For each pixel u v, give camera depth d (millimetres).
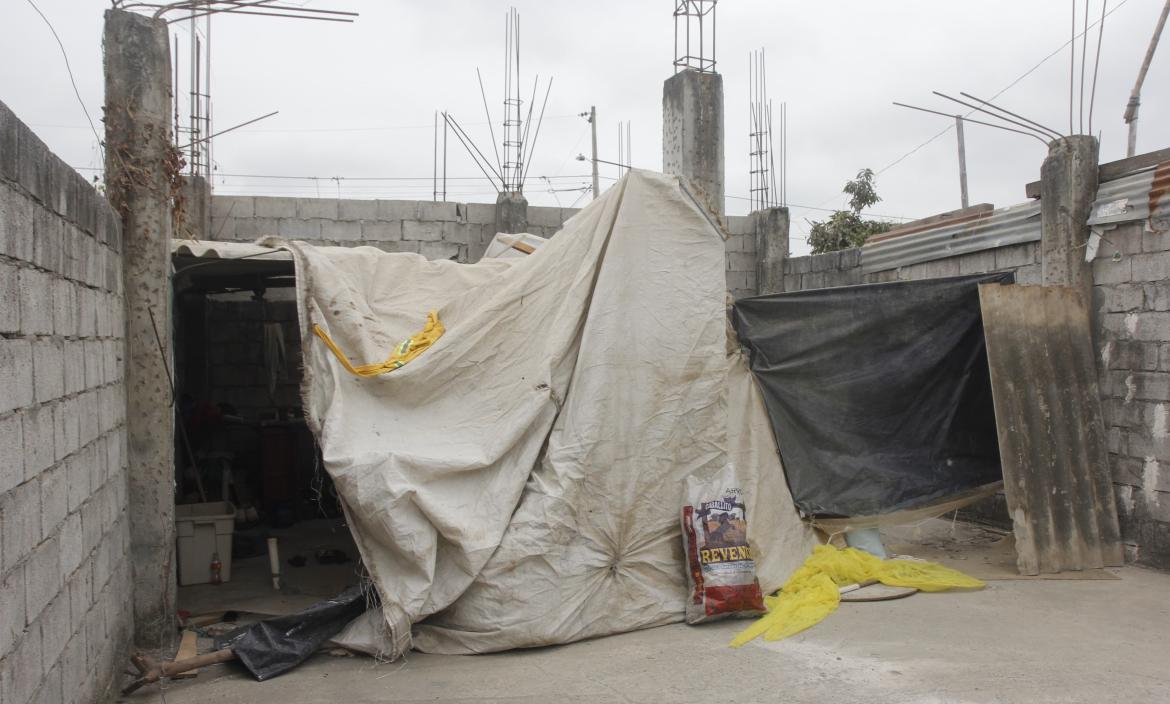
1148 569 6406
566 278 5621
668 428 5500
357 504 4668
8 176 2709
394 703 4070
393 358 5348
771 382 6508
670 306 5617
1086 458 6578
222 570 6289
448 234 9883
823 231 19594
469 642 4770
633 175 5641
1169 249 6250
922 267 9156
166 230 5137
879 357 6688
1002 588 5895
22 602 2775
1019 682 4105
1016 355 6520
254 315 9664
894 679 4184
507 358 5441
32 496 2916
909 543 7293
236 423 8844
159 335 5051
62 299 3408
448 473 4906
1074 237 6906
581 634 4934
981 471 6789
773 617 5156
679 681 4266
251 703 4105
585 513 5121
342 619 4844
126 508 4820
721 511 5336
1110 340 6746
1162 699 3885
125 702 4168
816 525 6379
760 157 12078
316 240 9586
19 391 2801
